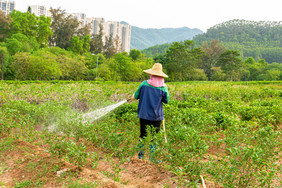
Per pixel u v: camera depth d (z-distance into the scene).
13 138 5.22
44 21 65.00
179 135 4.03
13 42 45.09
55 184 3.42
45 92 10.62
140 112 4.36
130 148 4.65
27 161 4.19
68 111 7.24
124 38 181.50
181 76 75.56
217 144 5.09
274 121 7.45
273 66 91.00
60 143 4.26
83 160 3.89
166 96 4.42
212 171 3.40
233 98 12.86
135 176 3.75
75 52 73.50
